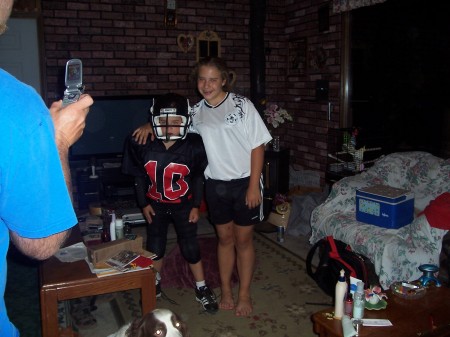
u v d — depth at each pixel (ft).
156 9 15.48
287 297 9.13
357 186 10.39
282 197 12.77
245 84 17.07
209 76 7.40
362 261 7.93
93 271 6.57
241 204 7.90
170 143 7.86
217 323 8.19
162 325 4.53
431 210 8.55
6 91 2.16
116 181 13.78
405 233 8.95
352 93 14.58
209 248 11.37
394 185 10.70
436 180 10.10
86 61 14.92
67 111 2.67
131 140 8.06
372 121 14.37
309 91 16.06
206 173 8.02
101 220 9.46
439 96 12.64
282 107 17.48
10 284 9.77
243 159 7.70
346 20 14.11
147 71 15.67
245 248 8.27
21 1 13.97
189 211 8.28
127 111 14.34
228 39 16.61
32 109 2.21
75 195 14.90
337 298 6.14
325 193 12.80
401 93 13.61
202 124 7.68
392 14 13.44
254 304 8.85
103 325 8.20
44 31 14.35
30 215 2.26
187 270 10.03
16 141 2.13
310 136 16.17
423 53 12.84
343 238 9.58
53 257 7.03
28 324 8.20
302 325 8.10
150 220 8.40
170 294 9.31
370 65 14.19
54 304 6.31
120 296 9.24
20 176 2.17
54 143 2.31
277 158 13.98
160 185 7.98
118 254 6.97
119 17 15.08
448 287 7.63
